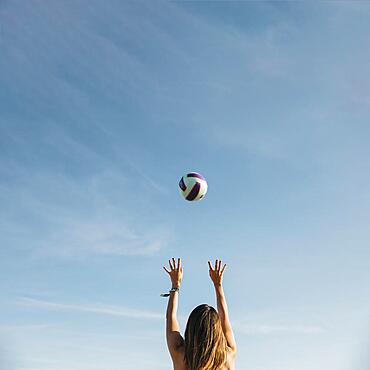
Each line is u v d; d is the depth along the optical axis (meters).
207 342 4.37
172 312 4.89
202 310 4.50
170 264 5.15
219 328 4.46
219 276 5.14
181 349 4.57
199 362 4.36
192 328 4.44
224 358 4.45
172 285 5.04
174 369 4.57
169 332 4.76
